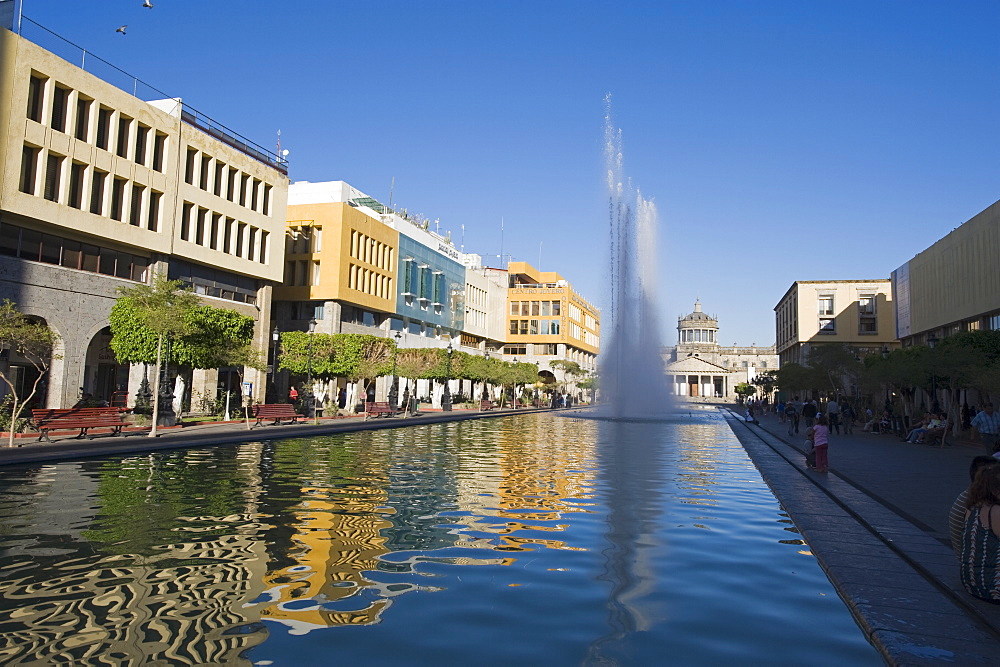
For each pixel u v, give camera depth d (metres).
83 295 32.19
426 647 5.38
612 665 5.07
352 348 45.81
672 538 9.52
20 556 7.91
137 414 31.11
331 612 6.19
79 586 6.80
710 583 7.31
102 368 39.03
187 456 19.08
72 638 5.44
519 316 103.94
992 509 6.32
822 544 8.93
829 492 13.84
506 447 24.27
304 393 42.47
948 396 41.09
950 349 34.84
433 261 74.69
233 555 8.12
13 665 4.89
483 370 69.00
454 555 8.32
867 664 5.15
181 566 7.61
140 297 27.77
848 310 87.19
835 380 53.28
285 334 46.12
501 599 6.64
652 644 5.52
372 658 5.14
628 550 8.74
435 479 15.26
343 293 54.91
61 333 31.05
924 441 30.69
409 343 69.38
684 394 155.00
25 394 32.69
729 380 150.50
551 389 91.88
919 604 6.37
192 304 28.81
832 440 33.06
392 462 18.66
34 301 29.83
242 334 34.34
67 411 22.75
